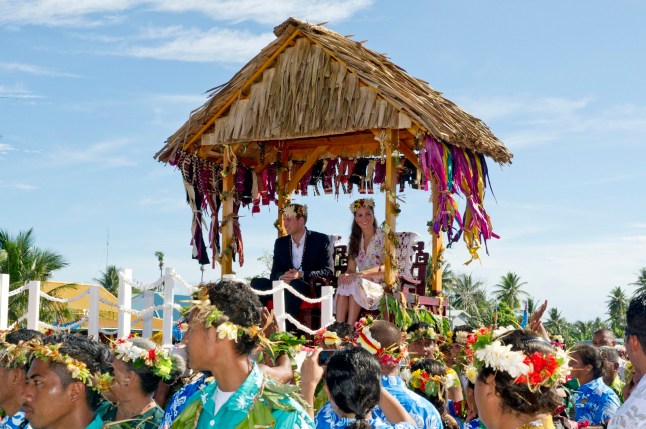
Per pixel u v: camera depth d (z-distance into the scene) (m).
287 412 3.43
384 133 10.46
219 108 11.59
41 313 26.45
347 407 4.02
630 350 3.84
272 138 11.10
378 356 5.27
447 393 6.97
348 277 10.41
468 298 72.56
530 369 3.25
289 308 10.73
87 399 4.19
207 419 3.51
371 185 13.05
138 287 9.20
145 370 4.57
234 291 3.54
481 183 11.35
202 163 12.12
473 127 11.16
